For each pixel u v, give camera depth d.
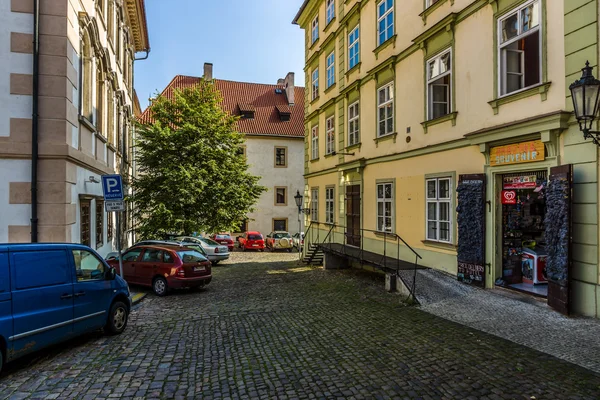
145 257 12.21
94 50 13.24
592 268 6.96
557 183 7.37
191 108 22.19
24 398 4.53
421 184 12.01
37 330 5.39
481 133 9.27
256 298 10.70
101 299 6.74
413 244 12.38
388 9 13.97
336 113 18.48
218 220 21.36
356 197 16.42
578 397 4.30
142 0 22.91
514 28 8.66
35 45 9.71
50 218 9.80
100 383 4.95
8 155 9.55
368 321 7.70
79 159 10.85
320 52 20.66
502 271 9.37
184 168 20.52
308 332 7.10
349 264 17.00
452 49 10.52
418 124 12.12
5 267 5.11
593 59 6.96
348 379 4.95
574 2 7.28
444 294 9.20
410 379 4.88
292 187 37.53
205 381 4.99
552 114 7.43
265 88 41.62
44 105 9.83
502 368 5.11
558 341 5.99
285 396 4.53
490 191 9.31
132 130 26.48
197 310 9.37
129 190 25.12
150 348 6.38
